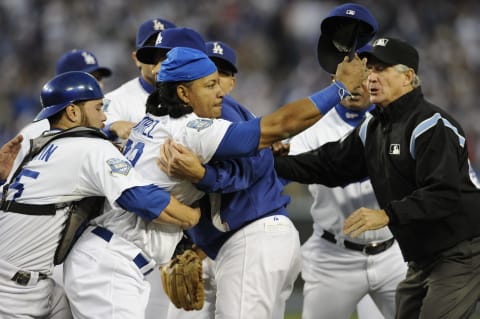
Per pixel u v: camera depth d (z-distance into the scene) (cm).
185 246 1891
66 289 1664
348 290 2169
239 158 1653
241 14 7225
